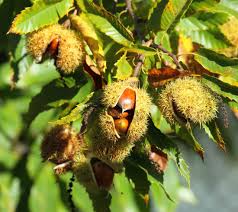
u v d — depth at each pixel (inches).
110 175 49.4
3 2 54.4
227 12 52.5
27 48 49.4
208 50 48.4
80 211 60.8
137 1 53.7
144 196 50.0
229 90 47.1
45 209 62.9
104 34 48.9
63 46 48.4
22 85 61.0
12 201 63.8
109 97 45.9
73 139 49.3
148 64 48.1
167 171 58.2
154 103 47.6
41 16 48.4
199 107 46.5
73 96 51.9
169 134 53.3
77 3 48.9
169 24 49.8
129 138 46.3
